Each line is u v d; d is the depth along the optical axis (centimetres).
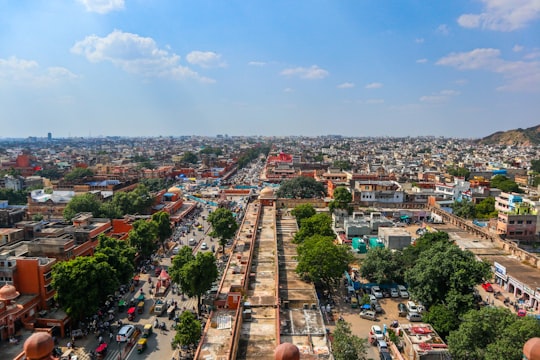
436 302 6706
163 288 7956
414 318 6956
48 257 7531
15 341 5756
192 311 7106
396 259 8244
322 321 5628
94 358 5650
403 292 7944
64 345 5994
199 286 6619
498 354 4644
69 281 6194
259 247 9369
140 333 6375
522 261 9250
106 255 7150
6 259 6681
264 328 5319
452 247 7050
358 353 5106
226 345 4844
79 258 6662
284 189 18038
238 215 15425
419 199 15888
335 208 13800
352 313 7269
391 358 5675
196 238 12300
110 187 16212
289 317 5728
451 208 14800
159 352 5866
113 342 6094
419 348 5528
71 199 12788
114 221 10612
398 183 17738
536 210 11494
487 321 5128
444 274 6531
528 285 7688
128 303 7412
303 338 5147
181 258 7144
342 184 18125
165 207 14525
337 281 8444
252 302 6138
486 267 6600
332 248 7538
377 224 11875
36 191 15425
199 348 4697
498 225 11581
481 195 15588
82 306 6181
